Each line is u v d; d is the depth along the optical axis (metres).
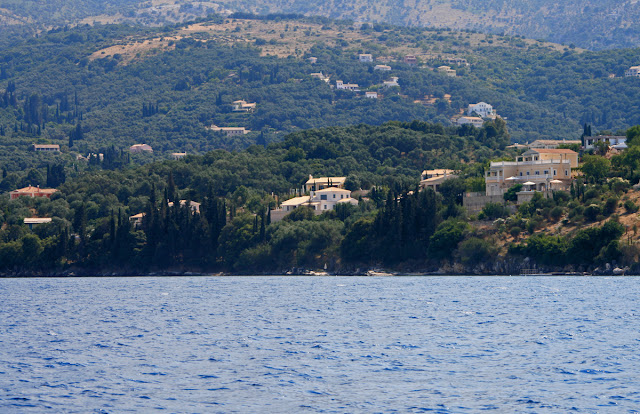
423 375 102.00
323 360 112.38
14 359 116.56
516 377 100.44
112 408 88.06
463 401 89.12
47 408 88.38
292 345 125.62
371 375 102.31
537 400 89.25
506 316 158.12
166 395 93.25
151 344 129.25
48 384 99.50
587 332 134.50
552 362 109.12
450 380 99.12
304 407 87.31
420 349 120.44
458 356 114.44
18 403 90.38
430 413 84.56
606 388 94.25
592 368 105.00
